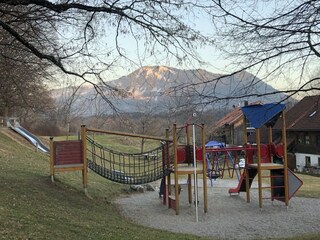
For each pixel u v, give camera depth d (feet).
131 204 47.57
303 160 131.23
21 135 94.73
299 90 19.48
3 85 47.52
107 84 28.45
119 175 48.62
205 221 39.52
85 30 30.27
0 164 48.49
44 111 74.74
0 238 20.08
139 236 27.84
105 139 164.96
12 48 35.22
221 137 123.65
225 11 19.71
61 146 43.47
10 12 30.58
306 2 17.71
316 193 56.85
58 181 44.27
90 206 38.34
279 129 134.41
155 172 53.47
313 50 18.53
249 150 49.62
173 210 44.42
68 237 23.25
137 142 173.37
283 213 43.09
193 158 44.78
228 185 65.98
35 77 43.09
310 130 123.95
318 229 35.86
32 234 21.93
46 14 31.14
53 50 32.71
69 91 29.48
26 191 35.06
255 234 34.58
